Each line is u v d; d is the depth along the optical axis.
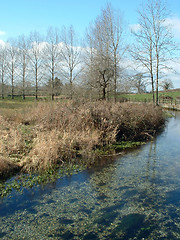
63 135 9.42
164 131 14.40
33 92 43.78
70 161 8.09
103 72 22.92
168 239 4.10
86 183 6.38
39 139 8.53
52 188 6.04
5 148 7.78
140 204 5.23
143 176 6.88
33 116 12.95
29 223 4.52
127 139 11.48
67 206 5.14
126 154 9.24
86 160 8.28
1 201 5.32
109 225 4.48
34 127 10.45
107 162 8.23
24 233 4.23
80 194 5.71
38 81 41.56
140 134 12.17
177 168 7.55
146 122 13.38
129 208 5.07
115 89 23.25
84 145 9.33
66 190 5.93
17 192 5.77
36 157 7.18
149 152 9.53
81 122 10.72
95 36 25.14
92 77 23.23
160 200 5.40
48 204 5.22
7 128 10.71
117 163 8.12
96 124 10.93
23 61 43.59
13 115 13.36
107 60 22.61
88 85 23.62
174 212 4.91
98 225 4.48
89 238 4.11
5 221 4.57
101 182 6.45
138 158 8.70
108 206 5.15
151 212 4.91
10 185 6.04
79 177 6.81
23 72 43.72
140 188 6.04
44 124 10.62
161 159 8.56
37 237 4.13
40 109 13.33
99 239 4.09
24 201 5.34
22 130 10.46
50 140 8.19
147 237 4.15
